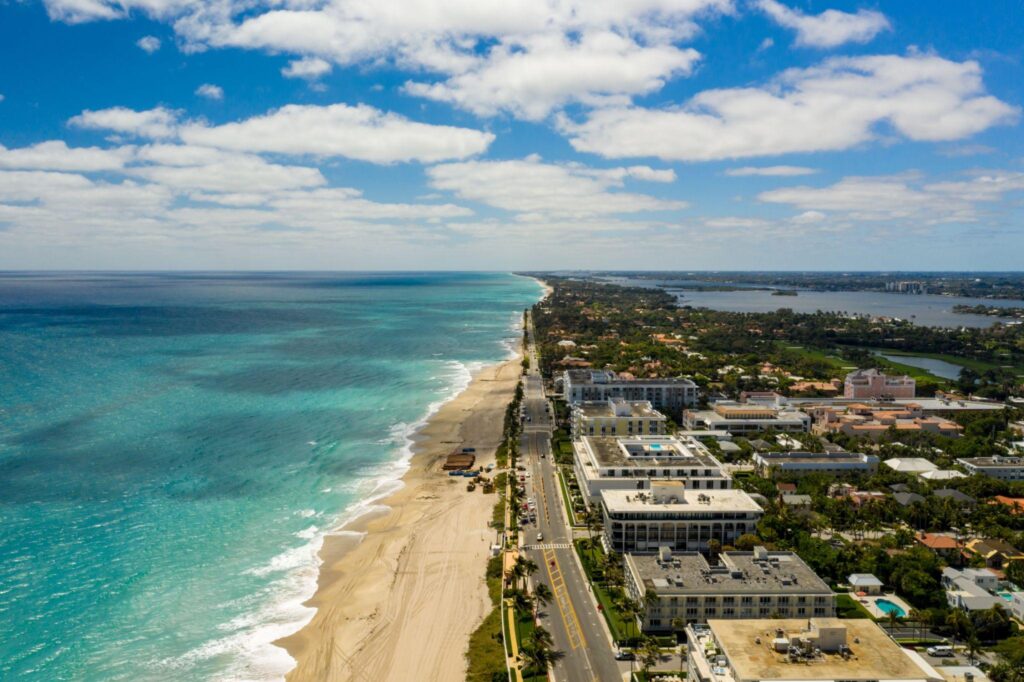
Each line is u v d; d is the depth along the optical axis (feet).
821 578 609.01
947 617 533.55
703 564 586.04
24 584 612.29
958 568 644.69
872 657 395.55
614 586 611.06
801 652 395.14
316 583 631.15
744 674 378.53
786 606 537.24
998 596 582.76
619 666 497.87
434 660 510.58
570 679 482.28
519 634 541.34
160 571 644.27
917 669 384.27
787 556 598.75
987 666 487.61
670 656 506.07
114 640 536.83
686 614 537.24
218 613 578.25
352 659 514.27
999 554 647.97
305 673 498.28
